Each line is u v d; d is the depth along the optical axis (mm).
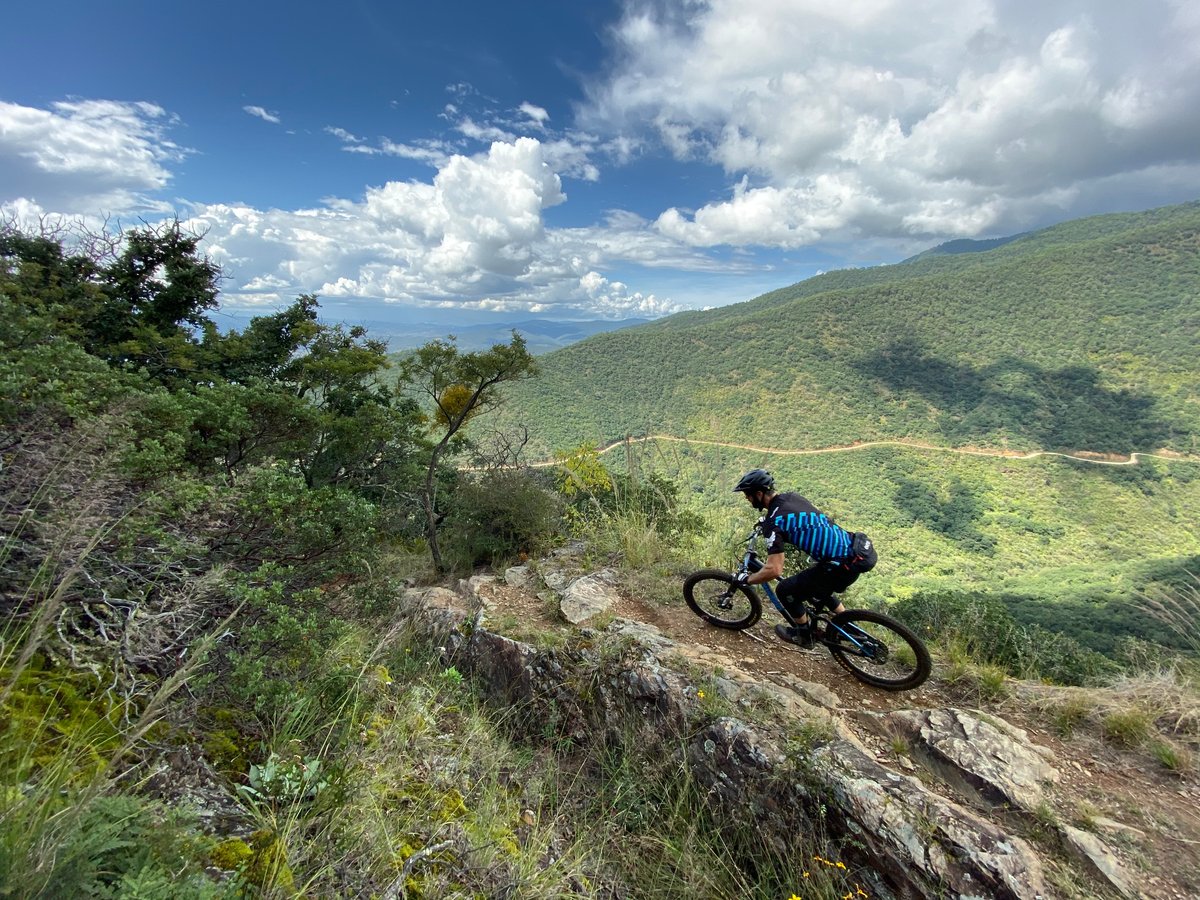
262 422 6465
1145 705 3482
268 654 2539
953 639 4629
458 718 3645
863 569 3639
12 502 2092
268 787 1838
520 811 2916
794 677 3936
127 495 2488
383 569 4520
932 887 2451
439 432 13375
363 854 1886
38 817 1142
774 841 2943
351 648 3230
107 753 1573
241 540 3115
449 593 6031
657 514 6914
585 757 3803
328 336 15102
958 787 2965
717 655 4191
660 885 2771
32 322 3988
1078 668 4293
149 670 2098
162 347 11219
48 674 1732
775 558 3869
